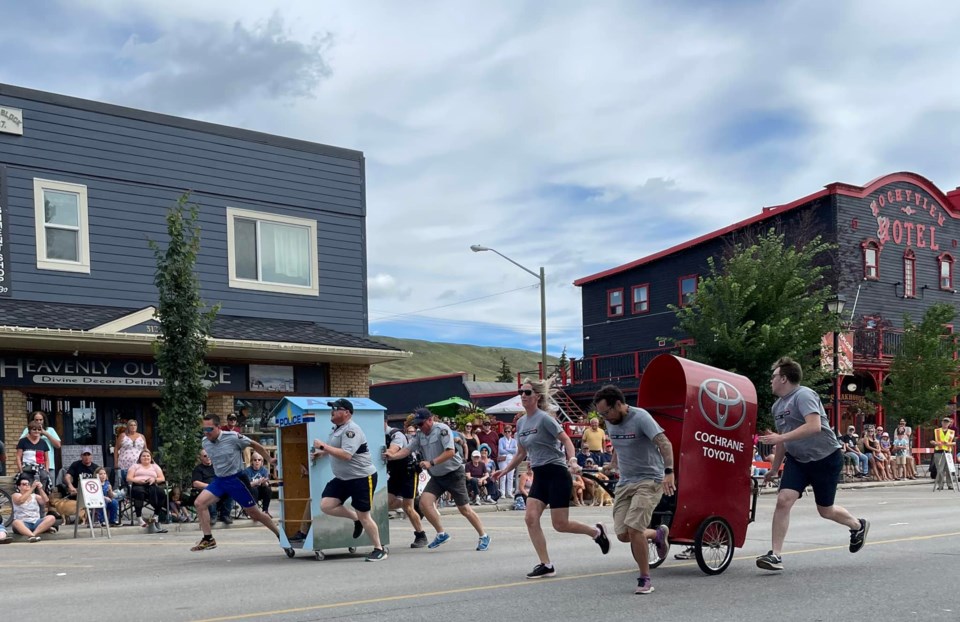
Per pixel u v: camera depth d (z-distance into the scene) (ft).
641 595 27.17
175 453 57.88
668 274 140.15
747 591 27.53
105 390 68.59
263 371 76.54
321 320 82.69
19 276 67.00
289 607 26.61
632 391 132.05
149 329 68.64
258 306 78.74
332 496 38.09
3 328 59.62
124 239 72.33
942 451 87.81
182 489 58.29
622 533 28.14
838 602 25.54
